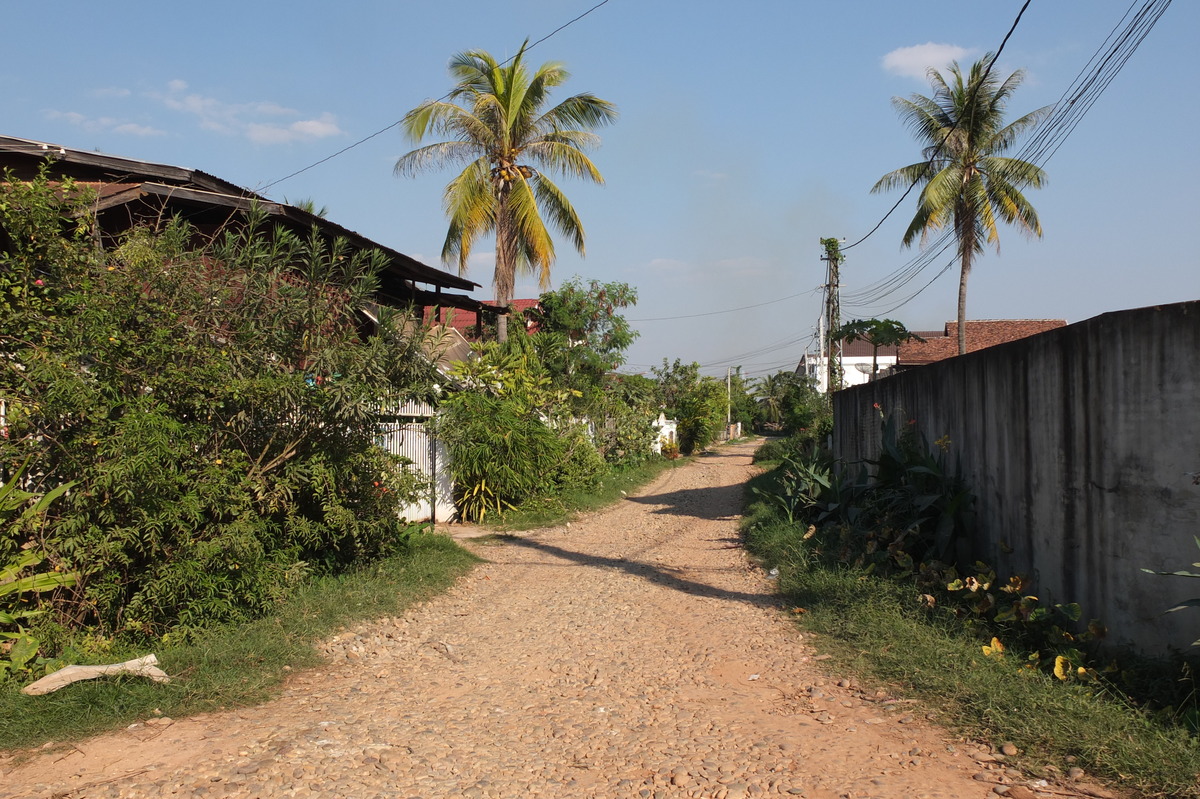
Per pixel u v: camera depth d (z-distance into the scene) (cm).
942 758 399
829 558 872
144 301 604
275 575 671
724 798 363
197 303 642
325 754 411
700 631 673
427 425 1229
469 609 764
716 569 959
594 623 707
